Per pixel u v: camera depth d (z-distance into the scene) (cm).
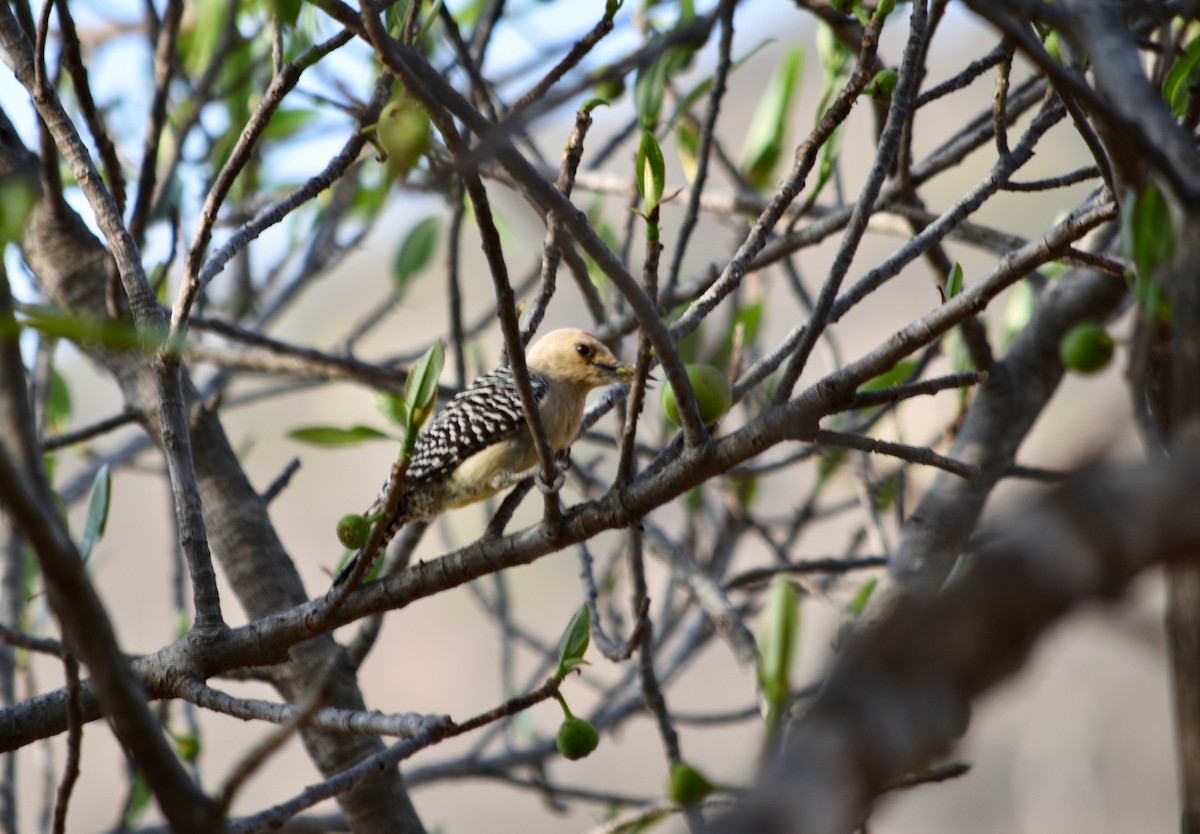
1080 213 666
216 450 1049
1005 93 742
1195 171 459
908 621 297
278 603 1009
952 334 1166
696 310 705
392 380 1185
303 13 1141
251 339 1145
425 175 1063
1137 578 303
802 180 724
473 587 1316
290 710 679
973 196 744
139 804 1126
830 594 1252
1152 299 457
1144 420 443
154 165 942
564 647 661
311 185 774
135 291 761
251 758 475
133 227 942
